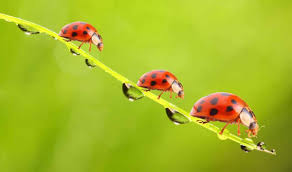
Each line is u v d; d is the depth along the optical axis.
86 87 0.20
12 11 0.19
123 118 0.20
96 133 0.19
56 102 0.19
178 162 0.21
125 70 0.22
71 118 0.19
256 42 0.26
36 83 0.18
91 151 0.19
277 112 0.26
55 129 0.18
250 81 0.25
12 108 0.18
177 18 0.24
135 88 0.11
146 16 0.23
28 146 0.18
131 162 0.20
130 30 0.22
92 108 0.20
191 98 0.23
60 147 0.18
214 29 0.25
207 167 0.23
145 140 0.21
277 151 0.25
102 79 0.20
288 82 0.26
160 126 0.21
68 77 0.19
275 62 0.27
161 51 0.23
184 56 0.24
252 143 0.10
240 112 0.11
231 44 0.26
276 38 0.27
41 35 0.19
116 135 0.20
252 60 0.26
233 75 0.25
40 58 0.19
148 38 0.23
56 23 0.20
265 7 0.27
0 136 0.17
